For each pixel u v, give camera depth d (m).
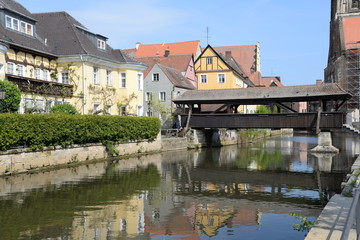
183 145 33.59
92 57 27.19
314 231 6.52
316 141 45.94
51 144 19.25
